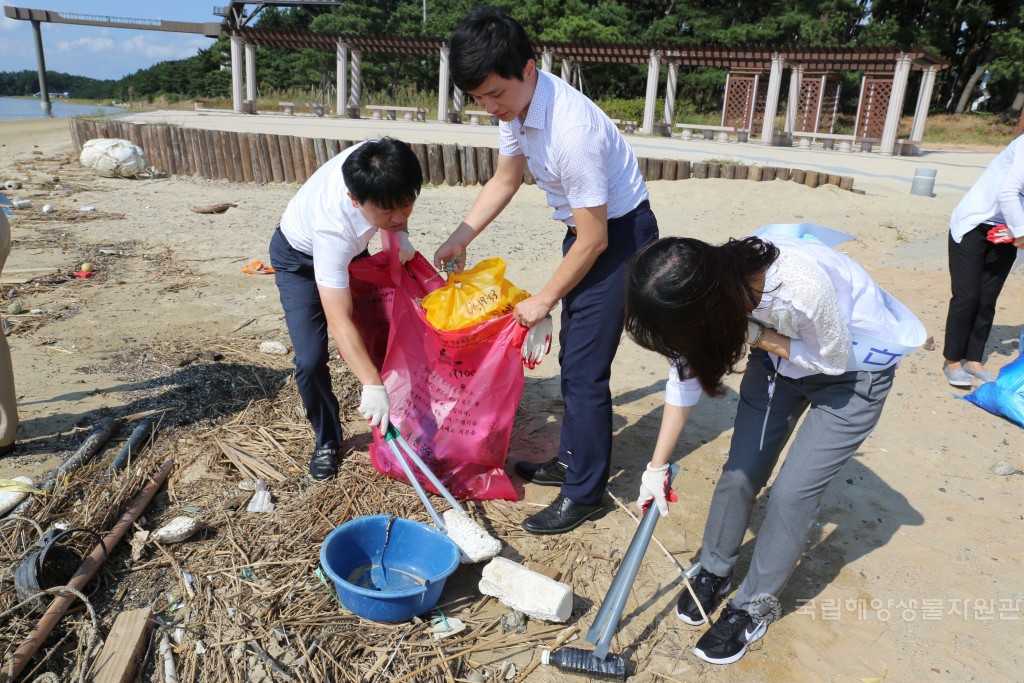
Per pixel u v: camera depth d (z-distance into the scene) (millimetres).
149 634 2354
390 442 2805
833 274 2020
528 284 6223
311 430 3592
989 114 30938
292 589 2545
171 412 3688
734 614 2422
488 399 3006
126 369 4207
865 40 30688
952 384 4527
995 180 4113
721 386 1793
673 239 1694
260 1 22906
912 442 3852
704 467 3523
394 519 2660
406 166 2414
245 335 4812
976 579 2826
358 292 3195
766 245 1885
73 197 9547
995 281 4352
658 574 2779
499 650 2387
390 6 37031
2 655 2182
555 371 4543
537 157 2605
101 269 6273
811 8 28844
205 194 10289
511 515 3084
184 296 5637
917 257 7012
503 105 2473
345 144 11055
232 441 3434
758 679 2332
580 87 22125
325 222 2605
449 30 34469
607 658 2307
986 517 3213
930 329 5309
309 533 2824
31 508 2797
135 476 3051
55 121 23156
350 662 2279
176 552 2701
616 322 2756
